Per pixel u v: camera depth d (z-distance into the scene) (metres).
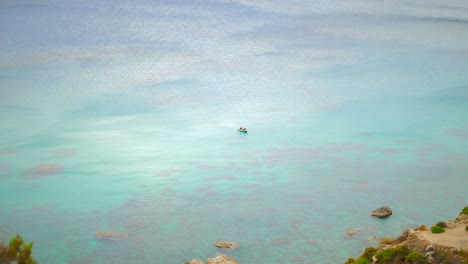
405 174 95.81
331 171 97.38
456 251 54.34
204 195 86.75
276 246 69.31
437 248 54.44
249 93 150.38
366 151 108.25
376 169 98.31
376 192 87.62
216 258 62.75
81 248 69.38
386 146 111.25
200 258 66.62
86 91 147.50
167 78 163.12
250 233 73.31
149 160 102.12
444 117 130.75
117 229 74.75
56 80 156.62
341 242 69.94
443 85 158.25
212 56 192.75
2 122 121.62
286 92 152.00
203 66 178.38
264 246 69.38
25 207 82.25
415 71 173.88
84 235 73.12
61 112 130.12
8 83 152.25
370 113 134.12
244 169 98.50
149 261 65.94
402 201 83.75
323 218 77.69
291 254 67.12
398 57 192.50
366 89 155.38
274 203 83.50
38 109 131.75
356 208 81.12
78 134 115.44
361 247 68.44
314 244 69.69
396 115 132.50
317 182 92.31
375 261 55.72
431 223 75.75
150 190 88.88
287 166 100.00
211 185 90.94
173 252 68.19
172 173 96.19
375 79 165.50
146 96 144.50
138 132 117.56
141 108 134.75
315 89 155.25
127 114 129.88
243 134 118.06
